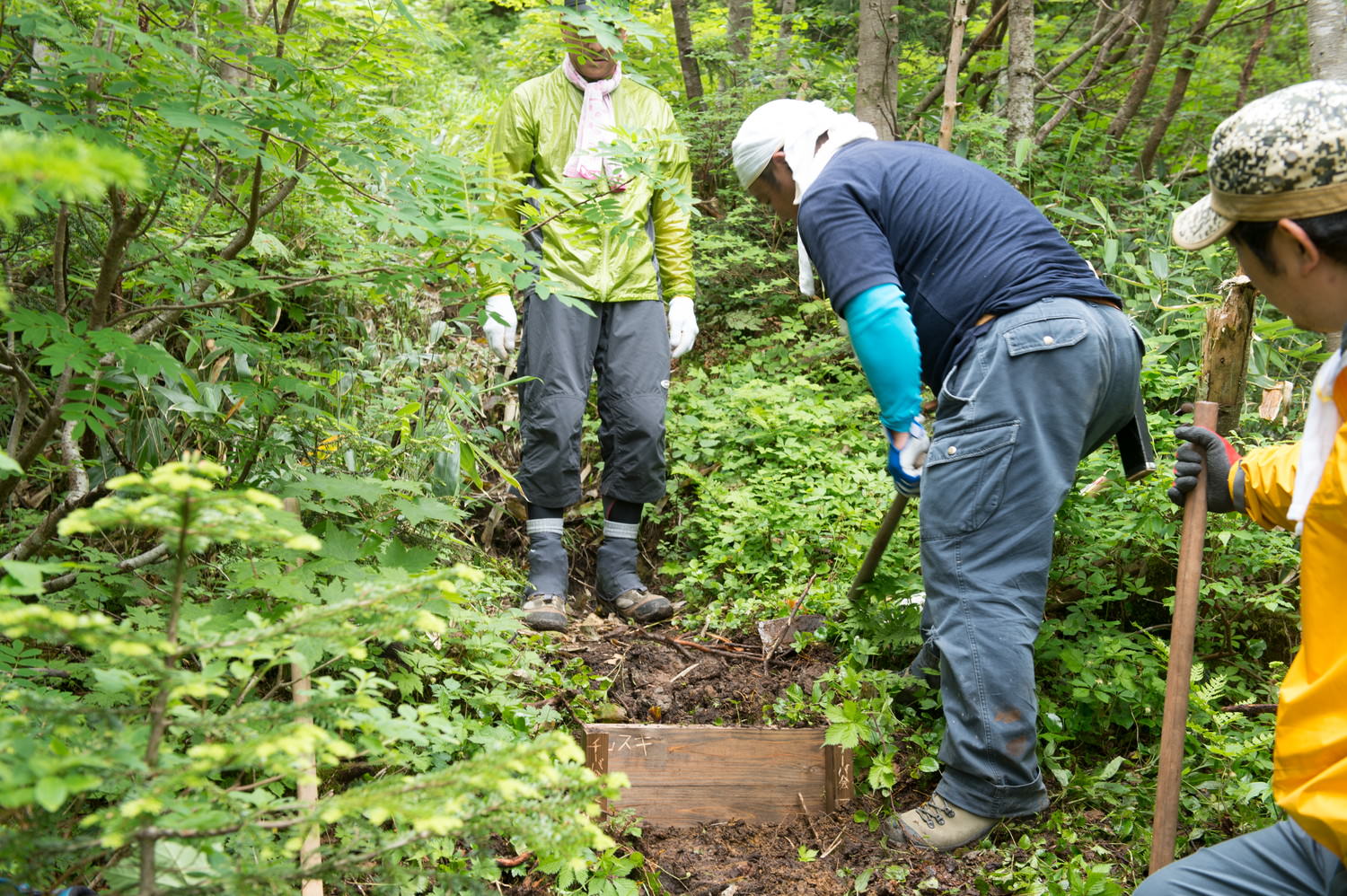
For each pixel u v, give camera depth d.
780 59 6.46
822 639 3.43
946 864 2.53
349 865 1.27
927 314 2.60
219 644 1.20
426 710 1.44
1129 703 2.97
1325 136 1.50
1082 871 2.46
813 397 4.93
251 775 2.05
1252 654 3.26
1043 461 2.45
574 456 3.69
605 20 2.36
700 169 6.37
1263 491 2.07
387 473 3.27
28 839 1.12
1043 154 5.60
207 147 2.36
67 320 2.14
